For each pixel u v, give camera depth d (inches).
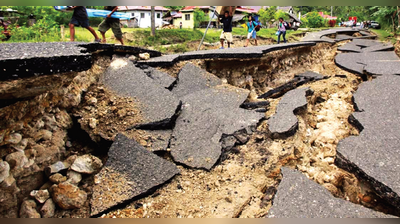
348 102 236.1
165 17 1590.8
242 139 157.2
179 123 162.4
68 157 130.1
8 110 100.3
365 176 122.3
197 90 204.4
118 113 158.6
